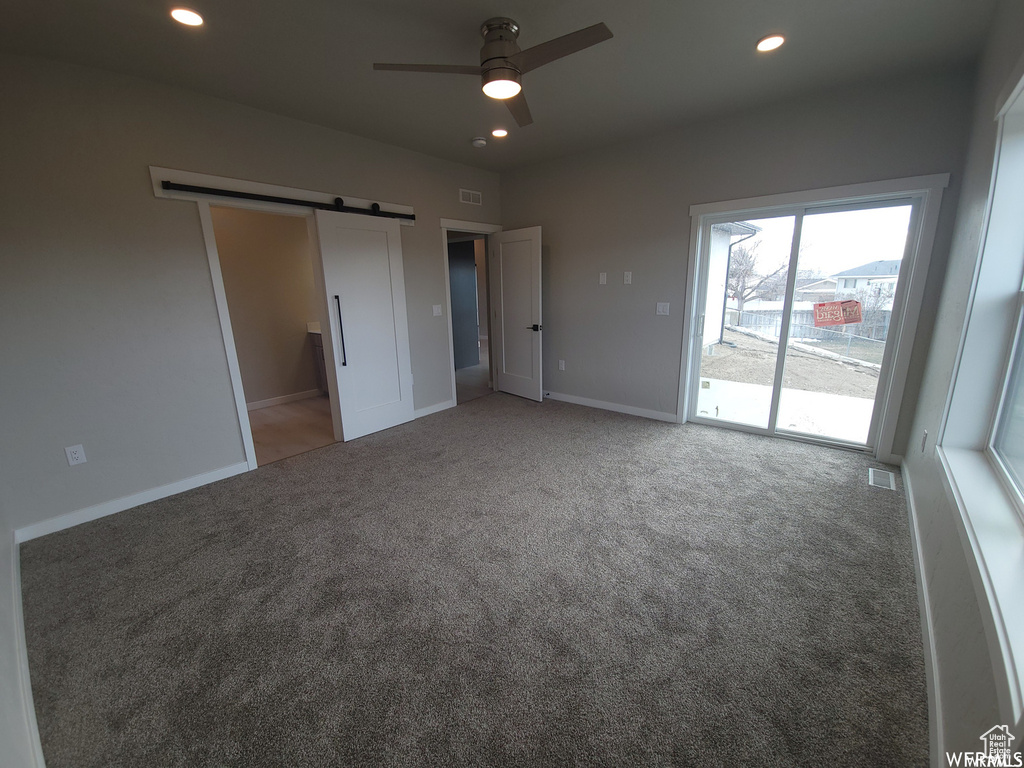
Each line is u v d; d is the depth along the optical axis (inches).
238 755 50.2
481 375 254.4
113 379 102.1
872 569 78.3
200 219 111.0
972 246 80.2
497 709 54.7
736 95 114.6
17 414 90.7
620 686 57.4
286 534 94.0
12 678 52.7
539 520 96.8
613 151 154.9
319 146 131.6
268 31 81.5
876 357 122.8
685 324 151.1
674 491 108.2
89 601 74.9
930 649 58.5
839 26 83.2
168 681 59.7
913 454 105.1
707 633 65.5
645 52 92.1
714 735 50.9
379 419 158.6
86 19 75.6
